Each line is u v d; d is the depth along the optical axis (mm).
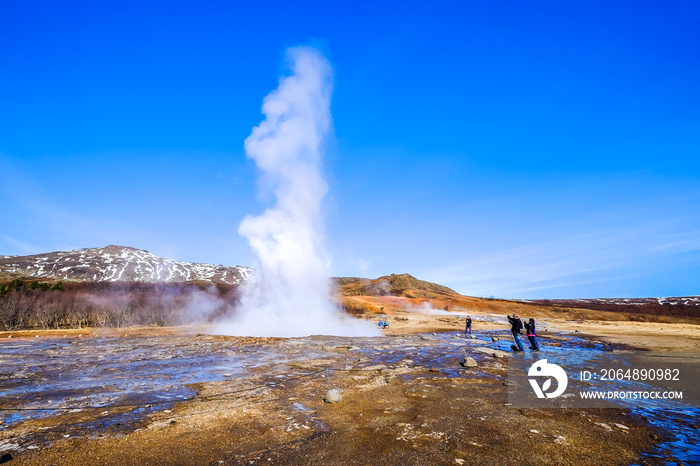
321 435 5766
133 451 5141
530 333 16625
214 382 9539
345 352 15414
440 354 15055
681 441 5590
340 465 4707
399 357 14141
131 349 16312
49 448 5227
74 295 36719
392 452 5113
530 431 5953
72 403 7559
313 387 8984
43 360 13258
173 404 7477
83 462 4797
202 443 5434
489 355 14836
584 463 4789
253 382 9562
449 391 8633
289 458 4930
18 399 7875
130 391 8586
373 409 7156
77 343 18859
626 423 6422
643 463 4805
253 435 5762
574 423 6391
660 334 25406
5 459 4848
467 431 5941
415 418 6598
